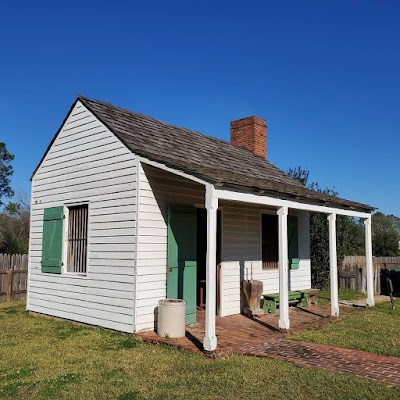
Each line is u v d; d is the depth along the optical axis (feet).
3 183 89.61
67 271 32.19
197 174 23.35
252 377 18.16
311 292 40.11
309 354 22.12
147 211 27.25
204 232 39.81
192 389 16.76
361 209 39.40
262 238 39.32
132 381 17.75
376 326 30.53
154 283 27.20
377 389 16.66
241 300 35.88
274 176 43.83
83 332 27.45
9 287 43.93
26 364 20.43
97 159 30.32
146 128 33.65
